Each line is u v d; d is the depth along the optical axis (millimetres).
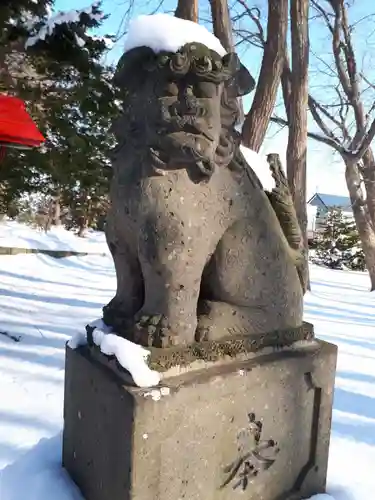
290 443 1234
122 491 967
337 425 1941
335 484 1410
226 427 1079
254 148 3992
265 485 1192
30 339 2951
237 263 1120
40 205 11992
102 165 3465
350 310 4891
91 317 3629
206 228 1047
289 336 1248
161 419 952
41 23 3219
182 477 1011
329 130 6703
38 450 1384
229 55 974
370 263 6742
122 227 1108
